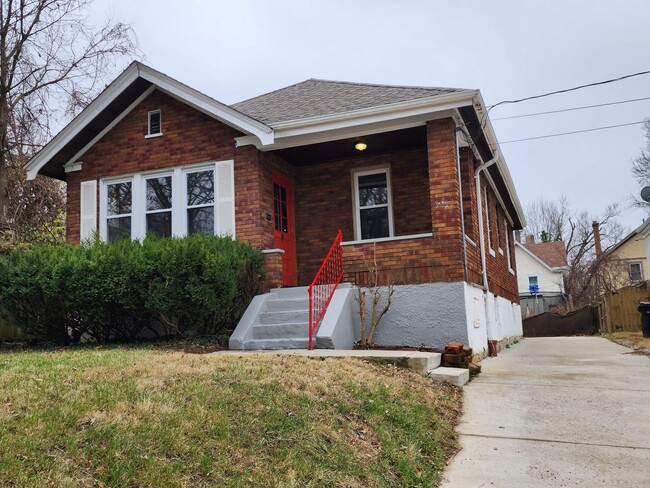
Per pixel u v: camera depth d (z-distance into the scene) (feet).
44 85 44.39
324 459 11.32
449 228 26.96
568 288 112.47
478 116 28.58
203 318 26.32
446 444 14.25
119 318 27.30
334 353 21.71
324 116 28.99
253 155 31.14
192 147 32.42
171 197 32.86
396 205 34.47
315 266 35.53
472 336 27.37
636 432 14.75
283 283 33.60
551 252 127.95
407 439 13.61
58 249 27.94
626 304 62.69
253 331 25.57
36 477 8.16
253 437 11.36
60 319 27.81
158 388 13.15
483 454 13.52
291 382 15.16
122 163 33.91
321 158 35.58
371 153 35.06
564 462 12.75
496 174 41.34
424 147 34.17
